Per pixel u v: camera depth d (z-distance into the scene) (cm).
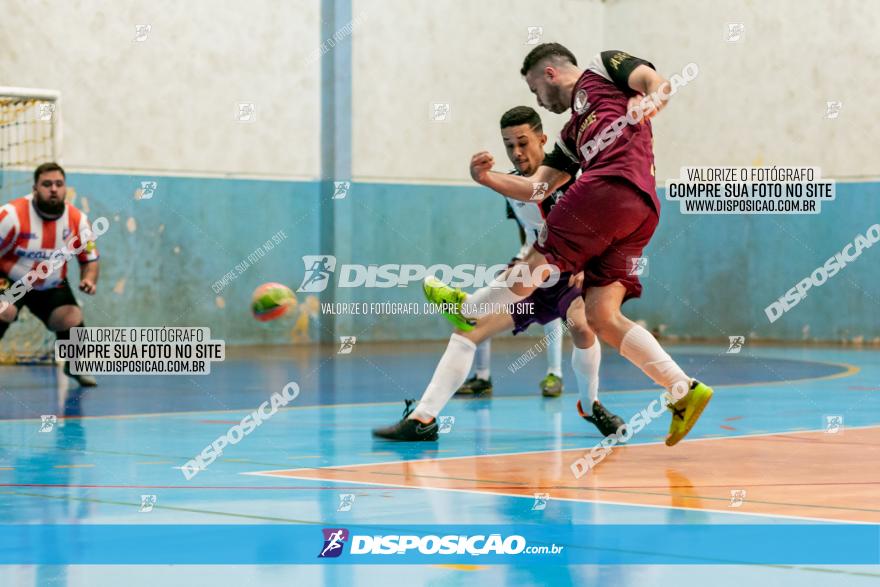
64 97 1975
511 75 2441
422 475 619
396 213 2319
